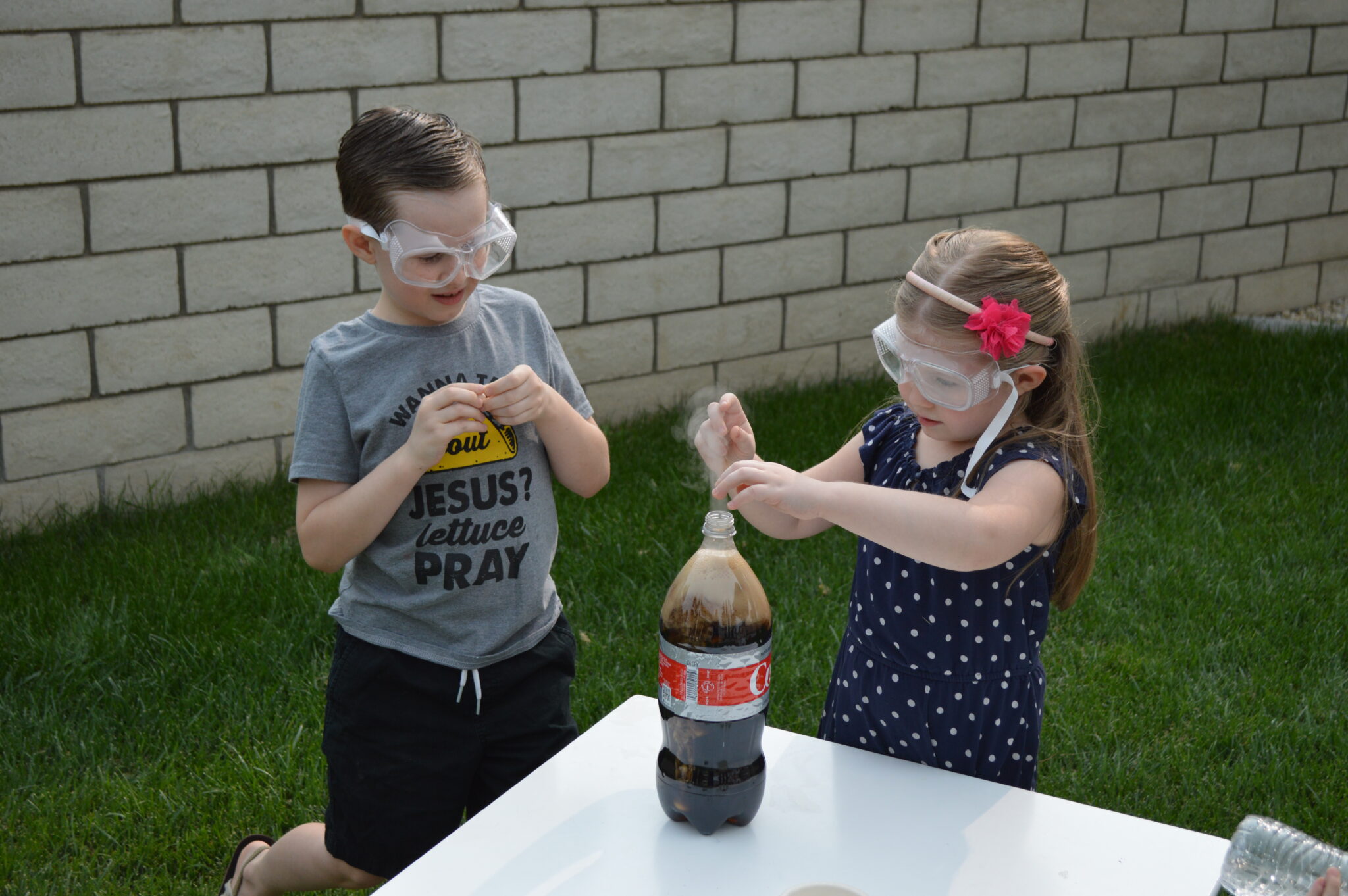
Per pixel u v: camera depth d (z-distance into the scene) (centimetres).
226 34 409
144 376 425
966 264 172
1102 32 597
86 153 397
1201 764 303
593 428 220
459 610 205
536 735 214
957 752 192
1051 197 611
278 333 446
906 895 144
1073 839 155
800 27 517
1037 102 590
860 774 168
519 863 149
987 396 169
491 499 207
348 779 211
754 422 501
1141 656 347
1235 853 147
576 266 495
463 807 216
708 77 503
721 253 529
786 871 148
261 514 420
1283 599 375
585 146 484
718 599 153
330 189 441
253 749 301
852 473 209
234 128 419
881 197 562
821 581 381
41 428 411
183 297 425
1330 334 625
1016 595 186
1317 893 131
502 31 455
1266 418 514
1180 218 659
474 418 188
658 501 427
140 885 261
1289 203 697
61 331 407
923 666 191
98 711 313
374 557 205
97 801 283
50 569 377
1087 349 608
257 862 232
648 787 165
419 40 442
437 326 206
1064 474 178
